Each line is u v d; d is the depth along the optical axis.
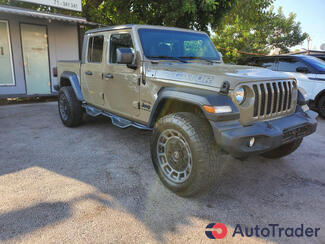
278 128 2.50
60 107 5.19
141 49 3.15
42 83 8.73
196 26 8.77
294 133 2.69
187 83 2.60
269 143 2.39
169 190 2.75
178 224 2.22
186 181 2.48
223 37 17.59
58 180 2.93
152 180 2.99
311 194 2.79
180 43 3.57
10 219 2.21
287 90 2.80
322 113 6.57
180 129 2.43
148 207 2.45
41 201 2.49
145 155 3.73
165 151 2.76
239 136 2.19
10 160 3.46
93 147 4.00
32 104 7.64
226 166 3.48
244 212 2.43
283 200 2.66
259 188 2.90
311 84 6.60
